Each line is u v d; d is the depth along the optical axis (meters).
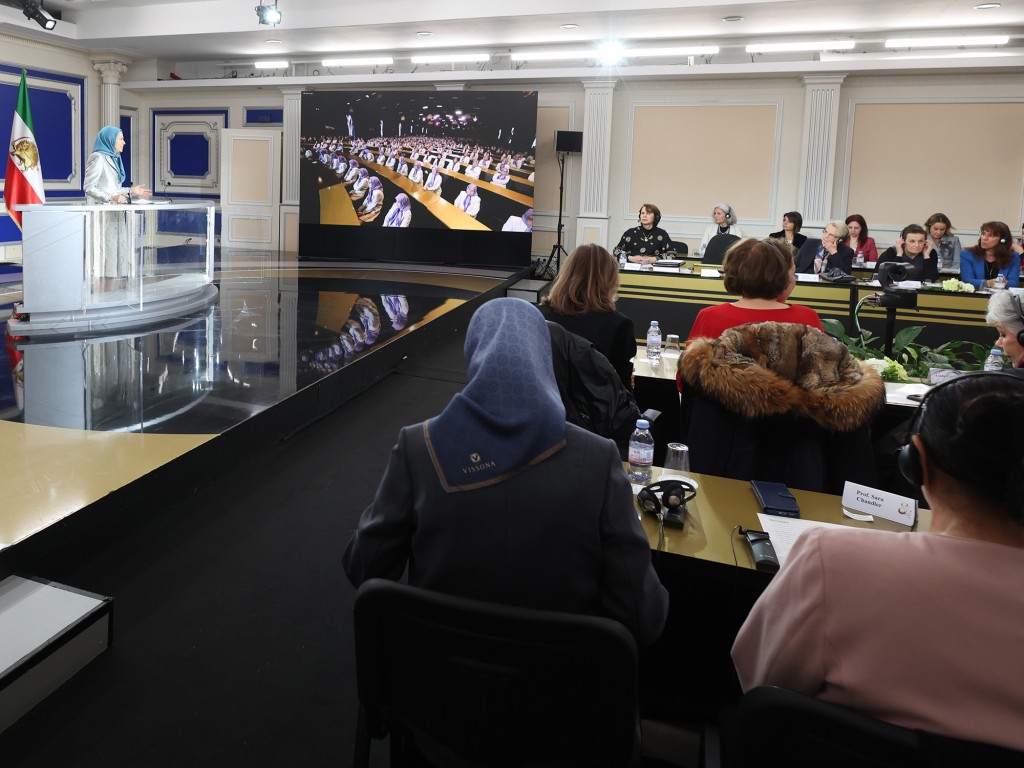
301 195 11.34
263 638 2.24
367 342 5.56
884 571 0.89
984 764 0.77
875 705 0.86
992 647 0.82
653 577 1.25
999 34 8.66
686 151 10.17
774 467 2.11
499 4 8.64
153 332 5.67
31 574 2.38
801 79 9.50
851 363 2.07
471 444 1.18
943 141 9.17
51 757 1.74
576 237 10.87
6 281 9.68
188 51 11.55
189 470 3.19
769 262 2.51
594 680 1.07
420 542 1.21
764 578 1.58
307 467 3.64
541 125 10.85
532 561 1.17
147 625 2.27
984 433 0.85
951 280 6.15
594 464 1.19
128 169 12.86
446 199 10.81
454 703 1.13
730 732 1.11
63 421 3.54
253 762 1.75
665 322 6.72
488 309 1.28
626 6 8.17
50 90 11.23
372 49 10.79
